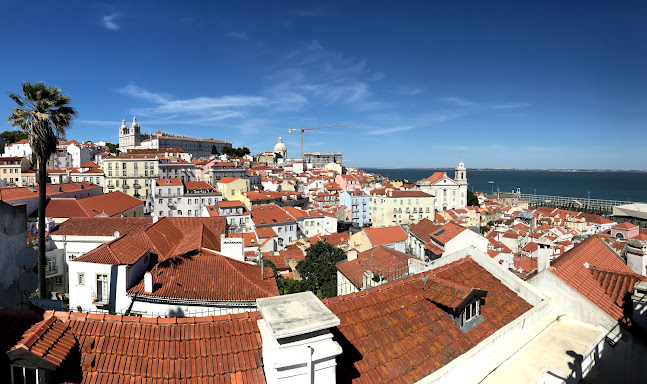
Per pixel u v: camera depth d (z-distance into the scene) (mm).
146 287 24469
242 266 30734
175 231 44000
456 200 163625
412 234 60875
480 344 11820
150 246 34281
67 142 194500
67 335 9898
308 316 9281
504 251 66250
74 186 78938
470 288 13406
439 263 19719
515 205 180750
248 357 9930
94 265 25094
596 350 13734
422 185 163250
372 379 10172
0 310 10234
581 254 19312
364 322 11867
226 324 10828
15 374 9047
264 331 9664
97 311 24656
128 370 9406
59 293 32562
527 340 13250
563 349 13008
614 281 16016
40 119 23828
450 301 13094
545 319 14703
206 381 9305
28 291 13344
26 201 50219
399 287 13891
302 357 8516
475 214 133625
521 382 11469
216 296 25000
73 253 38031
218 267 28500
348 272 42688
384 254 45094
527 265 60750
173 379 9289
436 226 56094
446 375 10656
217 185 131500
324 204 147375
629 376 13070
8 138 194000
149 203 125500
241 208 96188
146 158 128375
